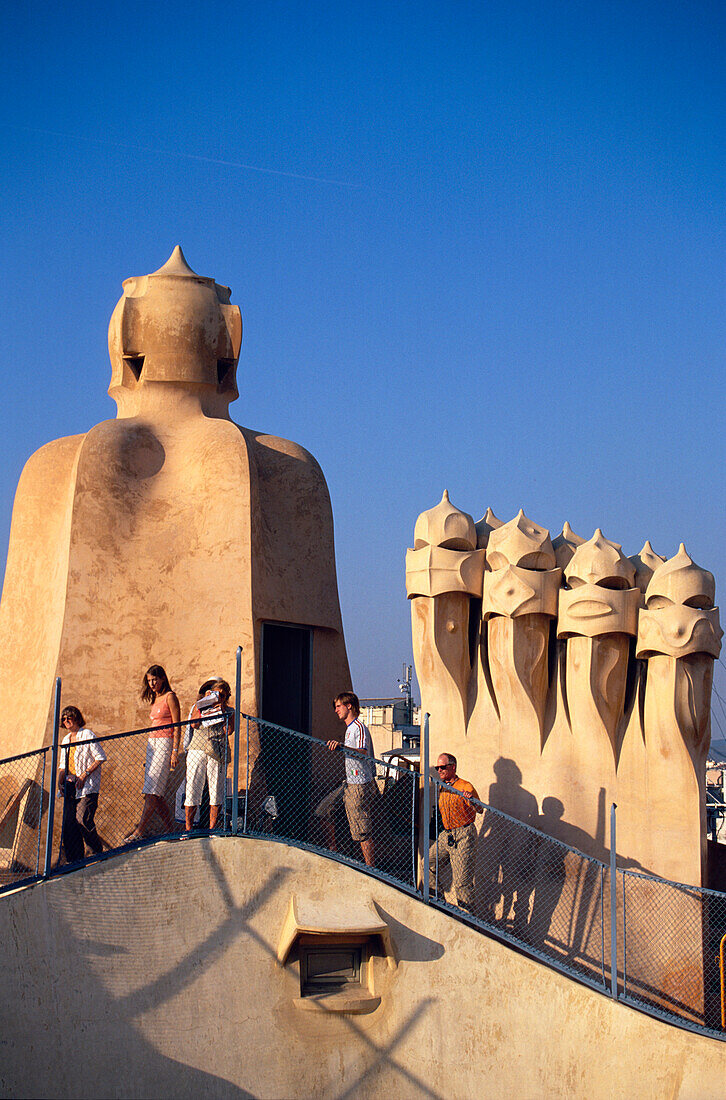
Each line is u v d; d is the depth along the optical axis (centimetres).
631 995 1437
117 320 1803
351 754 1318
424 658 1598
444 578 1571
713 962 1523
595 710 1527
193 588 1581
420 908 1263
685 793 1500
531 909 1502
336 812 1416
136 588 1576
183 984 1159
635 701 1555
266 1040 1185
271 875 1222
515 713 1562
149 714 1516
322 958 1246
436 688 1603
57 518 1702
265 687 1644
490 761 1569
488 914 1523
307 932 1186
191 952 1170
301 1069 1193
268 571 1648
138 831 1280
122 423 1711
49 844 1133
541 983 1272
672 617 1506
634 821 1511
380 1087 1215
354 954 1261
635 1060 1257
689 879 1481
